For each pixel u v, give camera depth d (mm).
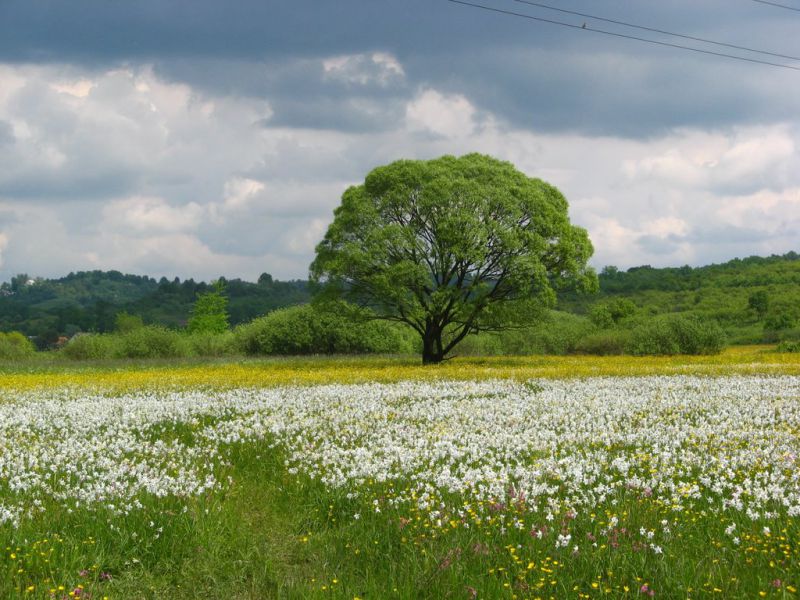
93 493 10117
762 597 6961
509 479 11148
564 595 7211
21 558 7957
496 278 43625
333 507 10414
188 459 12930
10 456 12648
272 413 19297
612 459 12727
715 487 10617
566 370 34156
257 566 8453
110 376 32938
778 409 19719
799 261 129625
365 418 18000
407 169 42625
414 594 7414
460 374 32281
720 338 50656
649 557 7914
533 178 47156
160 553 8602
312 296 45688
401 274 39781
